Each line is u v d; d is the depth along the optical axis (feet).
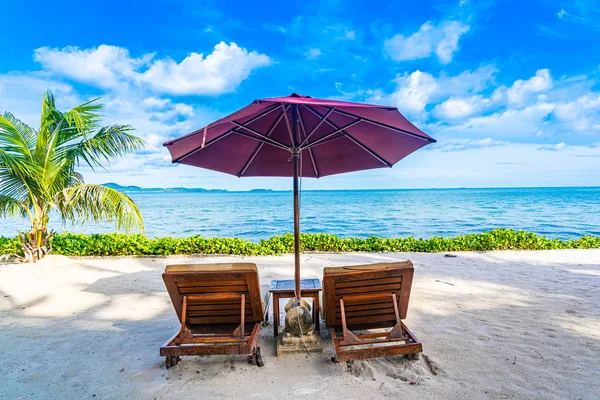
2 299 19.80
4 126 25.68
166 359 11.21
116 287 22.30
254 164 16.08
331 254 33.65
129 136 30.19
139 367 11.50
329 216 123.24
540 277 23.99
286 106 12.46
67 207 28.43
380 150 13.99
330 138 14.12
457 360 11.58
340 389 9.87
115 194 27.96
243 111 9.09
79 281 23.86
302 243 35.22
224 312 11.99
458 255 32.78
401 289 11.71
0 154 25.23
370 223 99.14
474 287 21.43
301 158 16.21
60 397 9.81
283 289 13.35
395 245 35.12
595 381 10.18
